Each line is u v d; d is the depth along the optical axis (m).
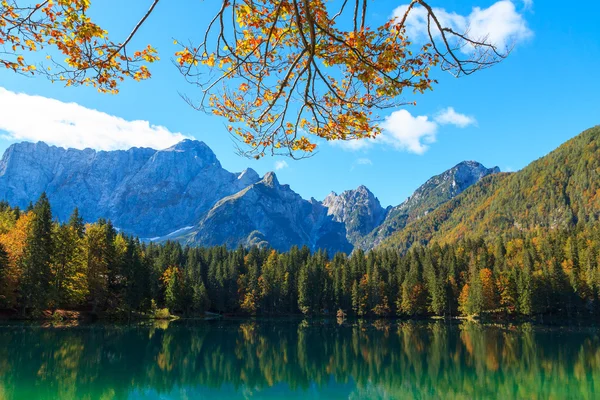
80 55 7.84
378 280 119.06
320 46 8.55
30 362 34.91
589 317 100.69
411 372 40.75
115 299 72.88
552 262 102.88
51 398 26.44
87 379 31.77
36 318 57.72
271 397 31.88
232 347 53.72
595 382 36.00
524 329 83.19
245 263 140.12
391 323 98.19
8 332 47.16
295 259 137.50
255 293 119.94
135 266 73.88
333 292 124.19
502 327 87.81
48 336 47.06
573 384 35.38
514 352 52.12
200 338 59.91
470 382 36.56
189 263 122.88
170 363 40.72
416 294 114.81
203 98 9.24
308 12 6.94
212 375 37.50
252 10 8.42
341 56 8.59
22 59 7.76
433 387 35.06
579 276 103.50
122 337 52.56
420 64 8.52
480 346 57.69
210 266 125.00
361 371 41.22
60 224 71.50
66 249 63.62
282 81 8.92
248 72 9.14
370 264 130.62
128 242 89.25
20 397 26.23
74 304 68.19
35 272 56.66
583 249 119.06
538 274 101.94
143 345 48.56
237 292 122.88
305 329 82.06
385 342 62.03
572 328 85.62
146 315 81.81
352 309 122.00
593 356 48.91
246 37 8.79
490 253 139.75
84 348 42.88
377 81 8.97
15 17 7.34
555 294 100.06
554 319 99.75
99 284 68.25
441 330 81.31
